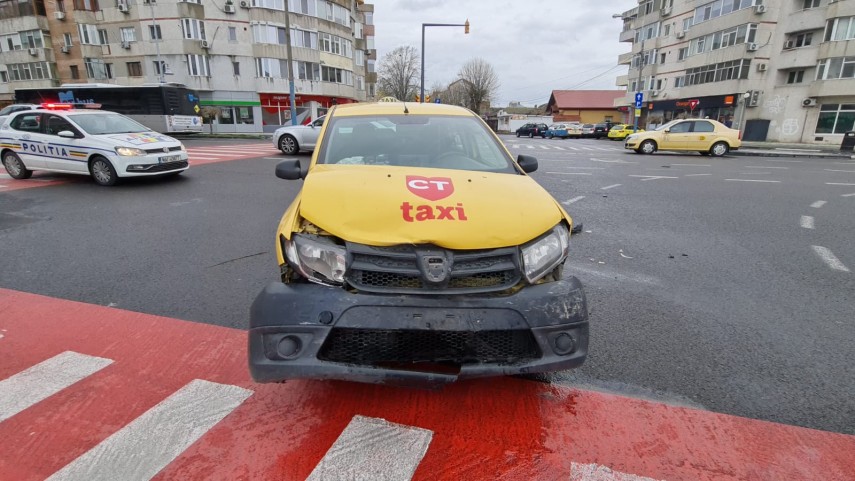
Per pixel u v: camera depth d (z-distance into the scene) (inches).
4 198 334.0
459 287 89.2
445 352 89.4
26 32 1697.8
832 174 522.6
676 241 240.1
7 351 128.0
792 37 1349.7
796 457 91.0
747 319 149.8
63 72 1705.2
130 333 138.4
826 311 155.9
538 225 96.6
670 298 166.4
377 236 88.7
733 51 1422.2
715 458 90.7
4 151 408.8
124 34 1609.3
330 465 87.4
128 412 102.5
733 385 114.6
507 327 87.4
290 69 1109.1
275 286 92.2
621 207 326.0
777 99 1385.3
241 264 199.9
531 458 90.1
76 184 392.5
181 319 147.9
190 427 97.7
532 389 112.2
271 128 1656.0
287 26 1086.4
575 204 335.6
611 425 99.9
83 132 378.6
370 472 86.0
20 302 160.4
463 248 88.6
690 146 766.5
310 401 106.2
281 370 86.9
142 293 168.6
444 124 147.9
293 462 88.2
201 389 110.5
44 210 299.1
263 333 88.2
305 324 86.0
